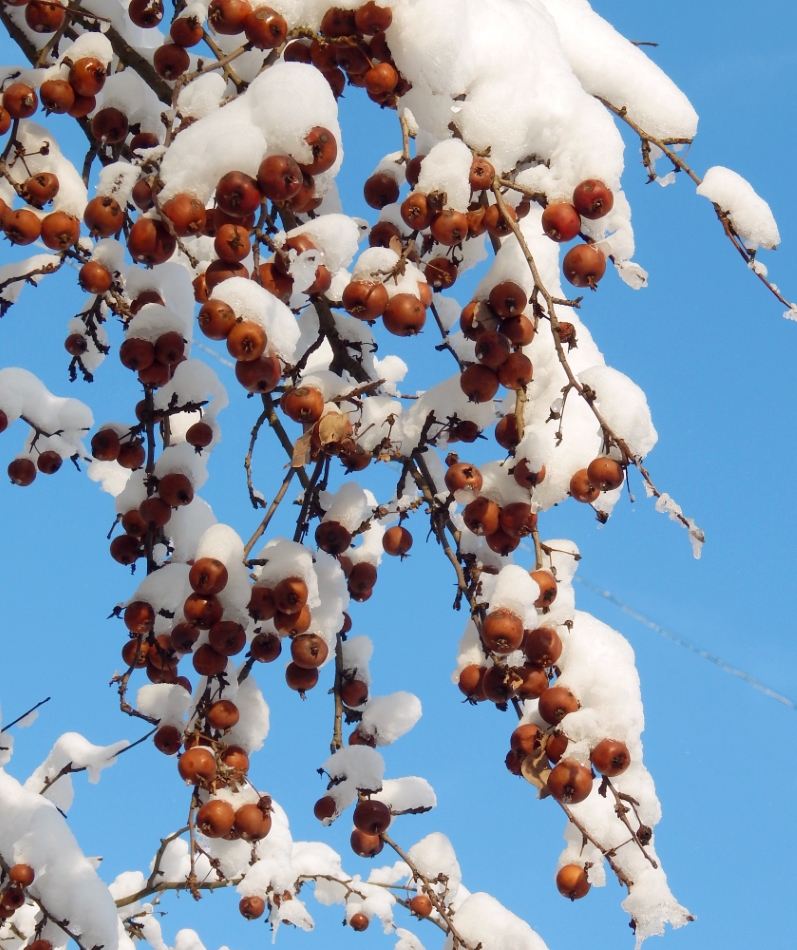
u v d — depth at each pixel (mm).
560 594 2510
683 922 2330
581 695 2283
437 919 3254
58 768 3770
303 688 2670
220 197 2191
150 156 2426
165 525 3090
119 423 3012
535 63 2619
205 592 2443
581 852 2434
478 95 2557
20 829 2984
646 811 2406
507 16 2664
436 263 2654
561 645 2326
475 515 2490
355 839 2918
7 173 2576
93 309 3023
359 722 3131
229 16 2488
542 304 2674
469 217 2629
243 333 2146
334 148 2250
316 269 2201
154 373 2770
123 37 3258
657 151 2969
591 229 2479
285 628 2520
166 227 2311
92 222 2561
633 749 2311
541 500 2500
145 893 3719
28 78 2678
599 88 2949
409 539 3029
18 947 3549
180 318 2799
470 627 2650
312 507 2838
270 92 2221
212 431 3092
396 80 2559
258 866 3049
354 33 2549
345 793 2879
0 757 3562
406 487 3213
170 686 2941
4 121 2568
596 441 2504
